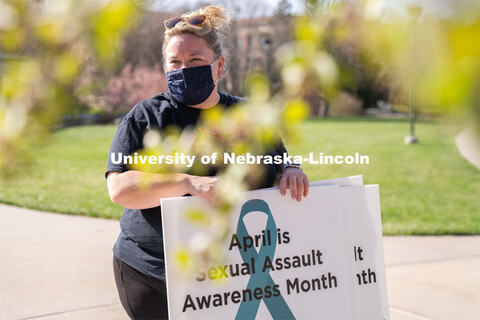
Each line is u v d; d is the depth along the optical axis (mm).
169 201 1852
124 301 2285
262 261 2064
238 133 684
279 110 598
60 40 511
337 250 2174
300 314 2105
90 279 4879
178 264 1068
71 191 9922
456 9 417
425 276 5227
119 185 1971
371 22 509
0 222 7246
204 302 1965
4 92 515
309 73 559
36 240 6297
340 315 2162
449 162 14883
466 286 4906
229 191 1029
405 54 465
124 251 2227
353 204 2389
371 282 2393
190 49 2127
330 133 24031
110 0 521
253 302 2039
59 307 4191
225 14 2262
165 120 2129
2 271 5086
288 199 2123
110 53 530
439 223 7859
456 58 416
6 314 4035
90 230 6840
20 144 524
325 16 550
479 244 6586
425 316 4180
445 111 427
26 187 10094
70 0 511
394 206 9344
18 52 515
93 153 16750
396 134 23516
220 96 2277
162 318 2191
